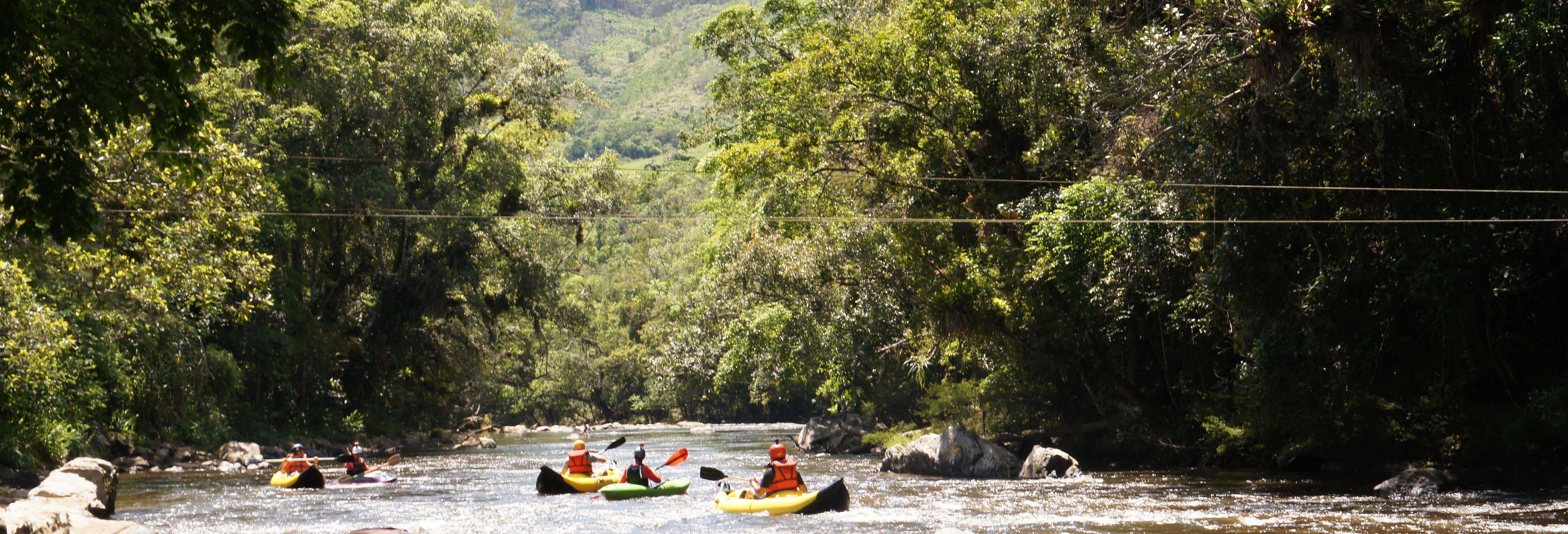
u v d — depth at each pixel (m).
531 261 40.78
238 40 9.53
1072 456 26.25
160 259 17.31
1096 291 21.25
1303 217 16.88
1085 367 25.69
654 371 50.25
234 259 18.94
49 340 18.25
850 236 26.16
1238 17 14.91
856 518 14.44
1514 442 15.92
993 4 26.06
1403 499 15.27
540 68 39.22
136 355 25.06
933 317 25.16
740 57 37.56
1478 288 14.86
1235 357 23.44
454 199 37.75
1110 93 19.75
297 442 33.69
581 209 41.56
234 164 17.20
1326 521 13.20
